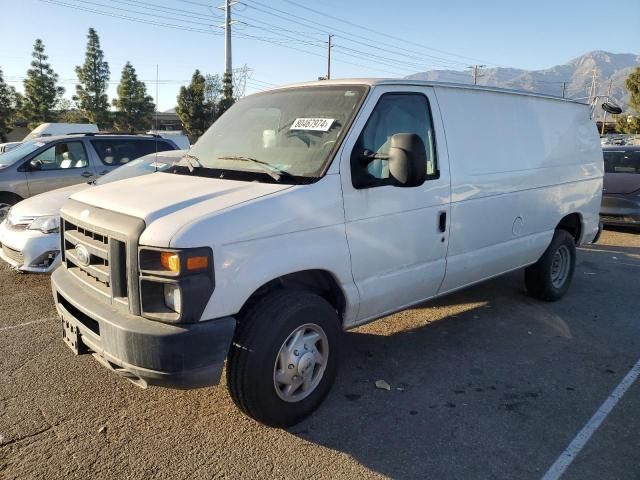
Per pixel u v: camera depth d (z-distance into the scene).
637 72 41.44
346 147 3.61
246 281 3.07
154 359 2.87
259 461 3.18
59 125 25.78
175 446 3.31
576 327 5.43
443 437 3.47
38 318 5.38
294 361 3.40
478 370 4.44
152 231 2.92
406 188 3.98
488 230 4.86
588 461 3.23
